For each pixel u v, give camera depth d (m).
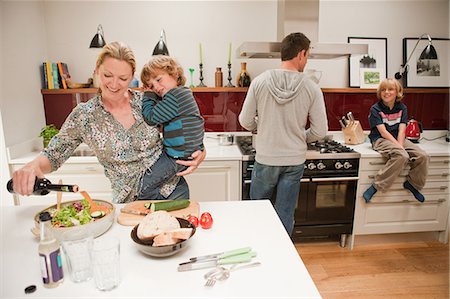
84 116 1.24
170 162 1.37
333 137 2.95
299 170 2.02
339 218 2.50
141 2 2.71
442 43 2.94
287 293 0.77
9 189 1.11
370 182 2.43
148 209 1.19
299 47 1.86
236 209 1.28
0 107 2.11
